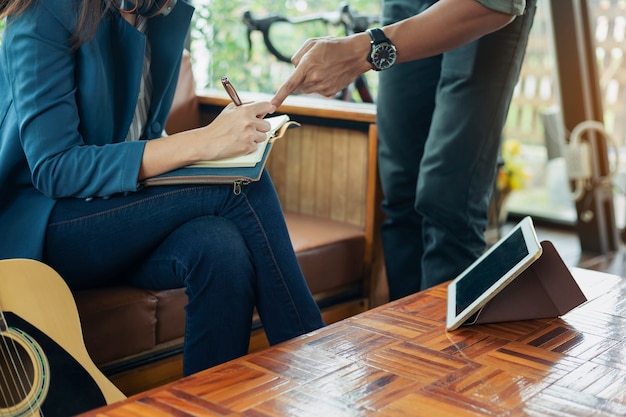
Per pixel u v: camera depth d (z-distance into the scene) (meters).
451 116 2.09
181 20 1.78
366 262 2.43
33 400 1.39
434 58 2.18
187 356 1.60
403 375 1.19
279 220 1.65
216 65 3.31
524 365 1.24
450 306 1.50
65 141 1.57
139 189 1.60
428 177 2.14
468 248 2.19
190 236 1.59
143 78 1.80
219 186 1.60
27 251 1.59
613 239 3.58
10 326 1.41
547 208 4.02
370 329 1.39
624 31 3.74
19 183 1.66
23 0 1.53
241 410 1.07
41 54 1.54
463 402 1.11
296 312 1.64
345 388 1.14
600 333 1.39
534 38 3.90
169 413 1.06
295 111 2.53
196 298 1.57
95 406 1.44
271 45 2.96
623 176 3.71
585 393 1.14
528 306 1.44
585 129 3.42
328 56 1.76
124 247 1.64
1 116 1.67
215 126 1.57
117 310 1.73
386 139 2.30
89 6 1.55
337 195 2.55
